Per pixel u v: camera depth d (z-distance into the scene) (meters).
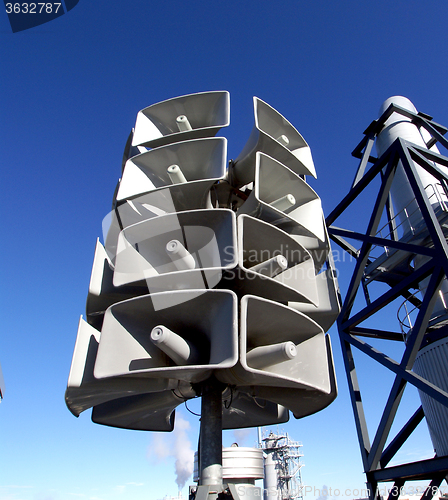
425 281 12.45
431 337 11.68
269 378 7.24
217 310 7.34
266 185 10.68
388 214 15.62
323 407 9.62
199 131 10.83
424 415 11.92
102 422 10.65
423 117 16.69
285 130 12.66
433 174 12.71
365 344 11.94
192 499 8.73
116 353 7.19
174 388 9.08
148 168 10.63
